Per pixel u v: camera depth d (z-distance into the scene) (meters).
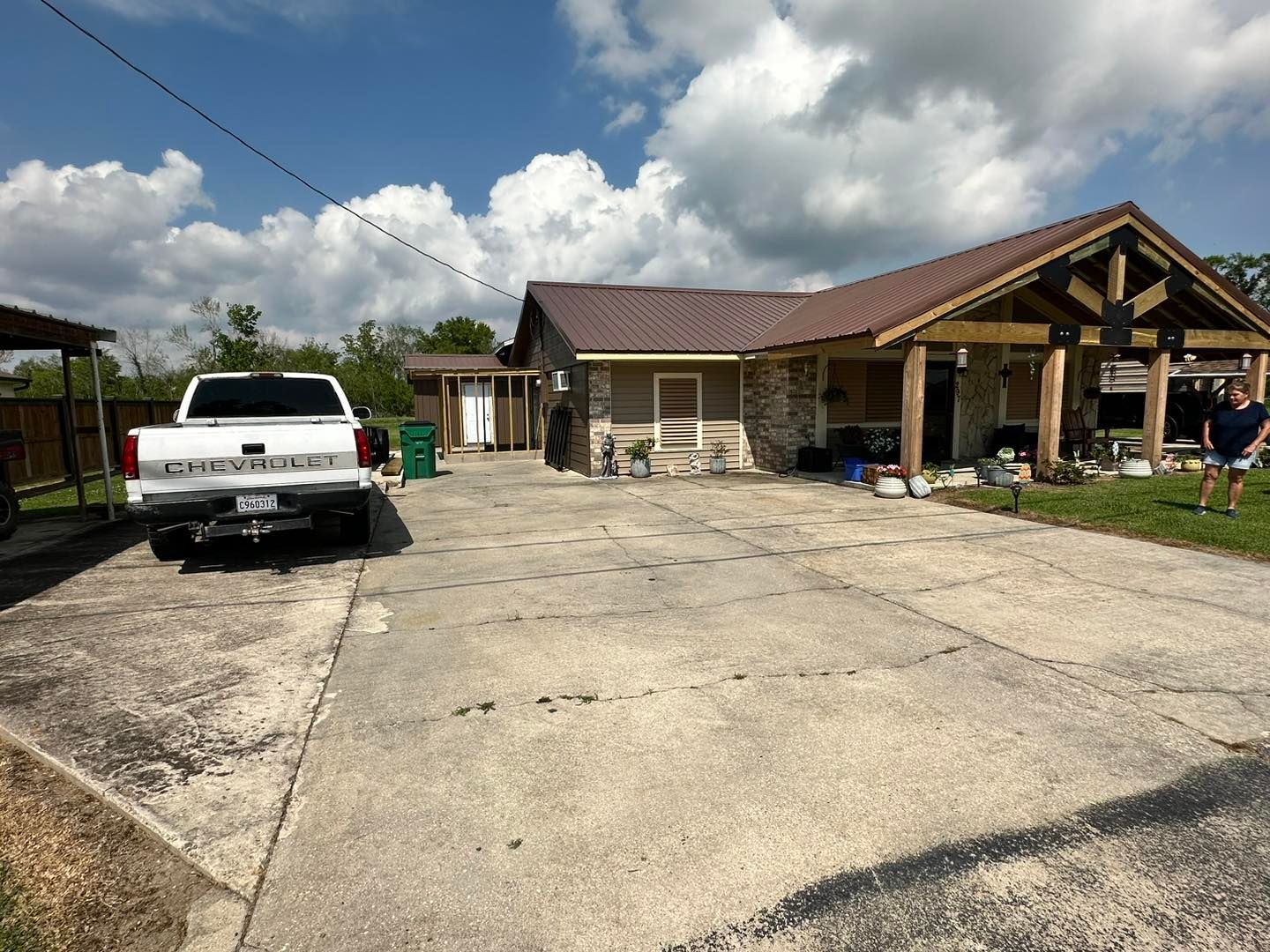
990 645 4.43
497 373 18.34
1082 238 10.67
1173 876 2.34
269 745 3.28
